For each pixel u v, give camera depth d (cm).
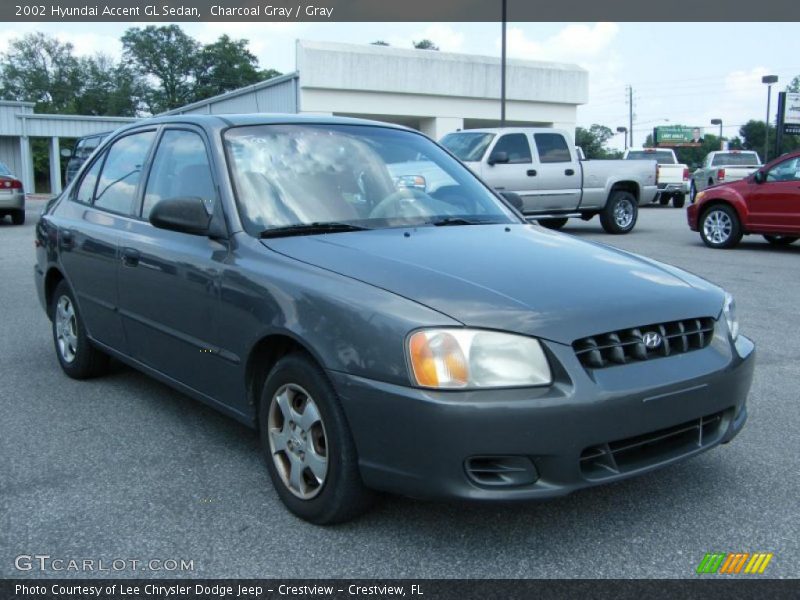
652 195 1578
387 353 269
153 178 434
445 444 258
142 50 8238
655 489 341
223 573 274
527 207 1441
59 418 442
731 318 330
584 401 263
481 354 262
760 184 1223
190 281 364
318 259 318
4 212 1786
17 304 805
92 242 461
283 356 328
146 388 502
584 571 275
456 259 317
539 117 3641
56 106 9162
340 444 287
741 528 306
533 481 264
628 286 305
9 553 289
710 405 296
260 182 372
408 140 452
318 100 3077
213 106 3831
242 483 351
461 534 300
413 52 3244
